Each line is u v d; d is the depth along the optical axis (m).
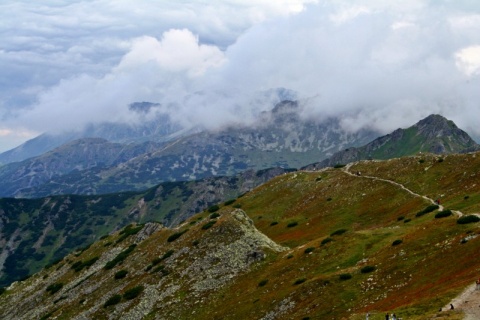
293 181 162.12
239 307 69.00
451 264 52.41
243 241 93.25
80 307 97.69
